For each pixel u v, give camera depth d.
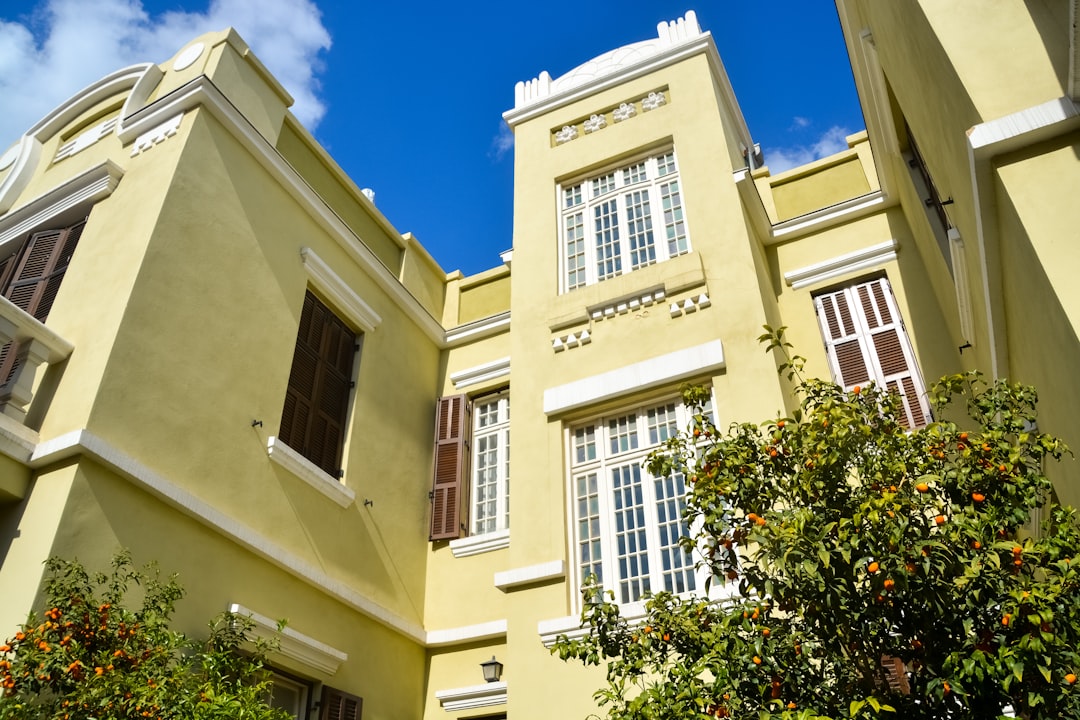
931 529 3.94
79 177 8.55
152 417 6.89
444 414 10.98
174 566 6.62
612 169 10.71
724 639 3.96
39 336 6.82
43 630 5.07
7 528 6.11
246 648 6.95
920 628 3.81
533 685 7.23
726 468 4.40
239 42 9.52
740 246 8.95
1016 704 3.57
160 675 5.22
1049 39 5.10
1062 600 3.41
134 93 9.31
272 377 8.45
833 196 10.83
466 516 10.16
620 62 11.77
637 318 9.01
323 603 8.06
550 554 7.90
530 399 9.05
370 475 9.45
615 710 4.08
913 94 6.86
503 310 11.80
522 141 11.55
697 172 9.83
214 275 8.04
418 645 9.25
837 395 4.53
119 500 6.39
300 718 7.56
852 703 3.32
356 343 10.20
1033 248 4.55
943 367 8.86
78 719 4.78
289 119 10.05
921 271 9.57
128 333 6.93
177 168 8.01
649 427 8.39
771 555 3.90
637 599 7.40
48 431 6.52
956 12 5.46
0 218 9.41
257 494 7.71
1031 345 5.05
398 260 11.69
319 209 9.81
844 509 4.07
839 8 9.16
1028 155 4.84
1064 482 5.02
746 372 8.02
